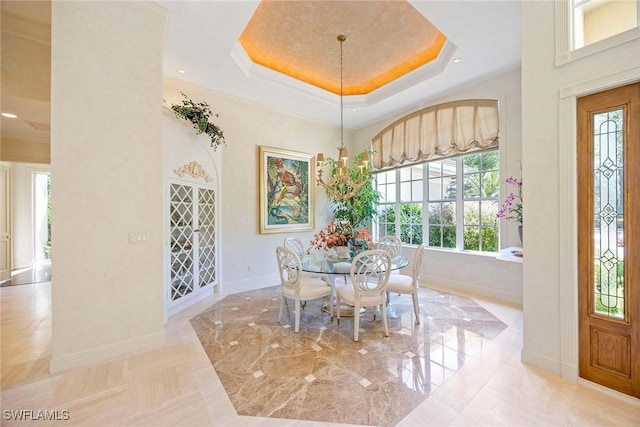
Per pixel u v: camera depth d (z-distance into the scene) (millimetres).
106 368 2312
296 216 5477
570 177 2037
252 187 4934
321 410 1833
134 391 2025
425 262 4988
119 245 2506
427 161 4949
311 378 2184
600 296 1982
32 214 7039
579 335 2062
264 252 5086
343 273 3059
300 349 2654
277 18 3168
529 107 2250
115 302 2486
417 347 2658
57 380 2139
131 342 2564
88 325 2369
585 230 2023
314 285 3303
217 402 1915
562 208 2082
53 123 2223
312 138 5754
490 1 2580
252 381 2150
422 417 1762
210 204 4309
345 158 3678
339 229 3926
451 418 1748
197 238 4004
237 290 4684
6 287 5027
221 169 4539
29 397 1946
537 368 2256
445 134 4602
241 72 3842
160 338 2715
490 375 2182
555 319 2152
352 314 3561
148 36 2652
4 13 2805
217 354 2566
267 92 4504
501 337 2838
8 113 3602
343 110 5254
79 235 2324
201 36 3070
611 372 1932
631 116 1840
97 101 2396
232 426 1701
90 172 2367
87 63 2354
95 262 2395
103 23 2426
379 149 5797
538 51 2191
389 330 3047
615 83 1841
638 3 1884
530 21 2232
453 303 3869
